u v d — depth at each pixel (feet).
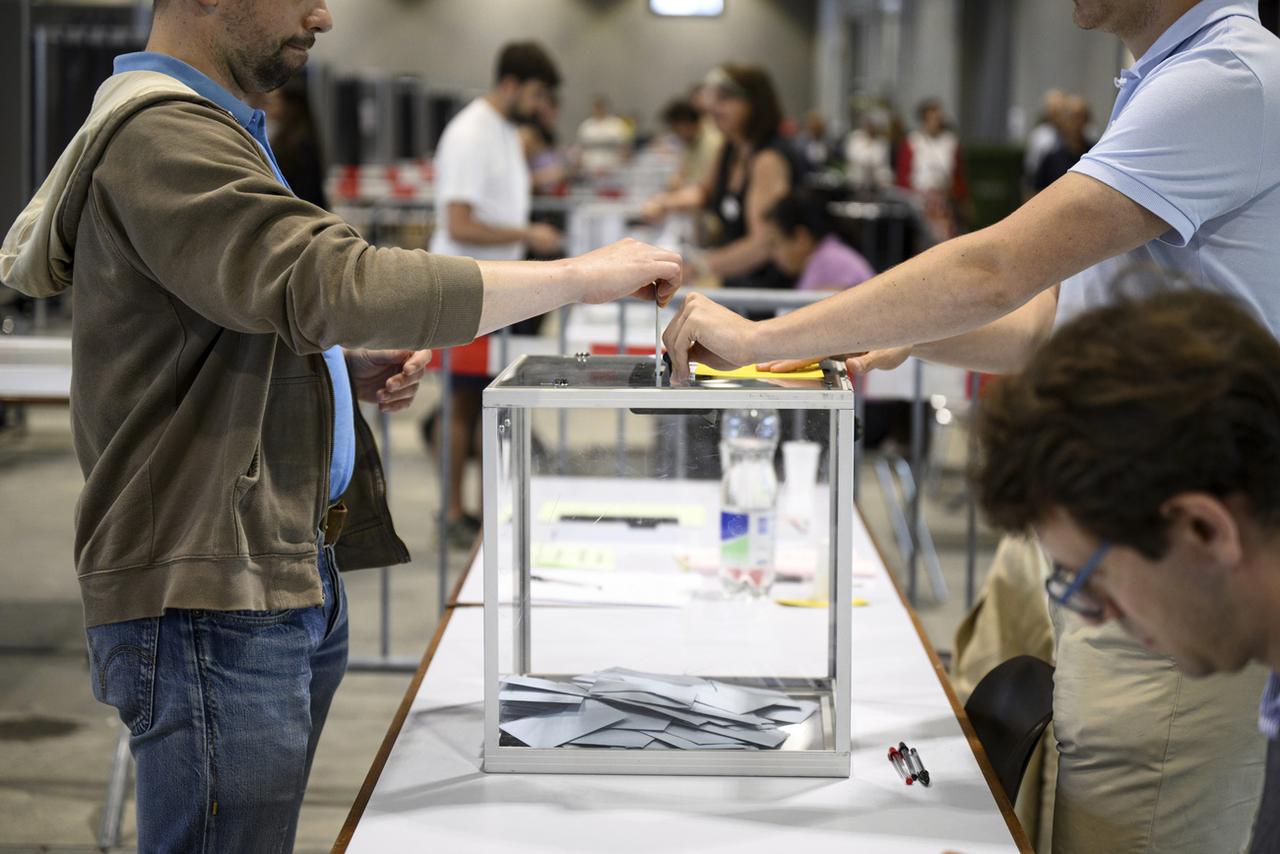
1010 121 52.80
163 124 4.10
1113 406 2.56
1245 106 4.38
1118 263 4.85
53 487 18.38
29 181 14.90
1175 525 2.62
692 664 4.83
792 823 4.22
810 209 15.14
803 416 5.30
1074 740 4.86
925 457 18.11
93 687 4.52
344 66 66.74
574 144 60.90
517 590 4.70
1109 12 4.83
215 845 4.40
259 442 4.32
